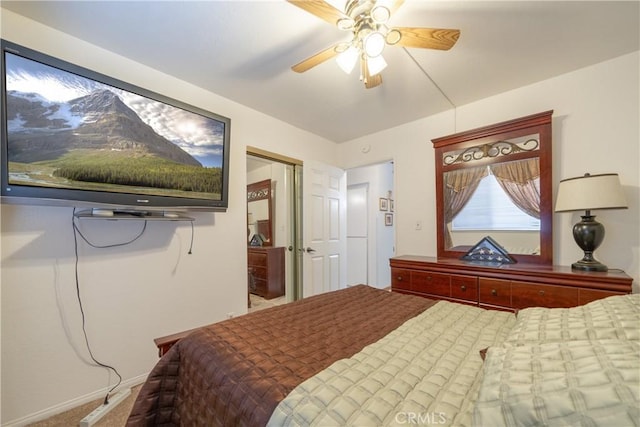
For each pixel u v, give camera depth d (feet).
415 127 10.13
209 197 7.14
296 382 2.69
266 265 13.44
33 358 5.08
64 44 5.50
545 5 4.87
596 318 2.95
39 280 5.18
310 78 7.25
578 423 1.57
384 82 7.46
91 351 5.74
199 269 7.59
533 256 7.36
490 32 5.57
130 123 5.78
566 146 7.14
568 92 7.11
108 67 6.06
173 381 3.74
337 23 4.31
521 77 7.30
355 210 16.08
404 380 2.65
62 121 4.96
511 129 7.66
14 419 4.87
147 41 5.78
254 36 5.66
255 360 3.14
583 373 1.85
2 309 4.83
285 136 10.21
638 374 1.66
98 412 5.24
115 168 5.59
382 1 4.04
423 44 4.67
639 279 6.17
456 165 8.84
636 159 6.27
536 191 7.43
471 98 8.44
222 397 2.85
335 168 12.07
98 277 5.88
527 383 1.94
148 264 6.63
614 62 6.53
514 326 3.71
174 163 6.47
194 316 7.43
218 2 4.77
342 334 3.91
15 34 4.95
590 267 5.99
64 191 5.00
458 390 2.51
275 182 14.58
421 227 9.93
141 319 6.48
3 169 4.42
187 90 7.40
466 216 8.64
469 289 7.11
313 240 10.80
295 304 5.38
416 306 5.23
